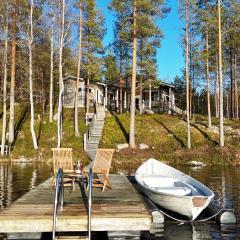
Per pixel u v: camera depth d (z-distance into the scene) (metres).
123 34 29.27
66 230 7.81
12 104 31.02
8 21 29.64
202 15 29.47
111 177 15.83
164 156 27.81
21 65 34.31
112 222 7.90
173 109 46.09
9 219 7.77
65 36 30.97
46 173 20.86
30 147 30.66
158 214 10.19
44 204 9.25
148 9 28.41
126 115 38.00
